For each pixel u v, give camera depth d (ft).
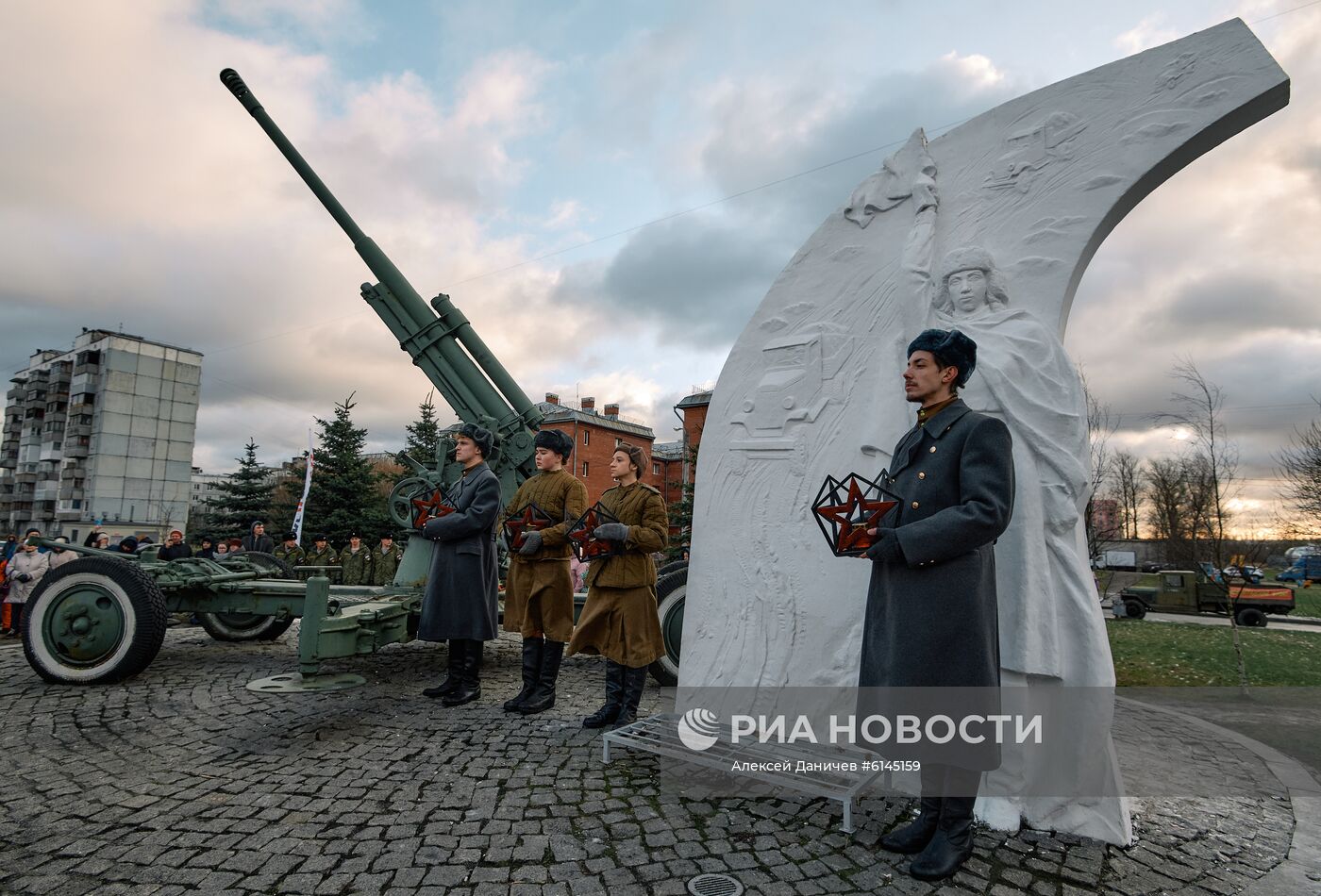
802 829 8.32
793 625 11.11
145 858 7.18
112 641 14.98
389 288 21.65
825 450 11.55
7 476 171.12
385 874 6.95
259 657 19.03
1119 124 10.00
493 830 8.07
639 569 12.46
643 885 6.89
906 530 6.87
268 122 21.45
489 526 14.33
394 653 20.51
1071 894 6.88
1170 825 8.84
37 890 6.48
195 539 77.05
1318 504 56.95
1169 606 54.75
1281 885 7.16
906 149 11.76
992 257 10.21
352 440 71.77
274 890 6.61
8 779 9.48
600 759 10.66
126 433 139.44
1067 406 9.11
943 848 7.17
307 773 9.81
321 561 41.09
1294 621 52.47
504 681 16.88
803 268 12.54
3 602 26.61
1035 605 8.67
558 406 129.39
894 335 11.28
